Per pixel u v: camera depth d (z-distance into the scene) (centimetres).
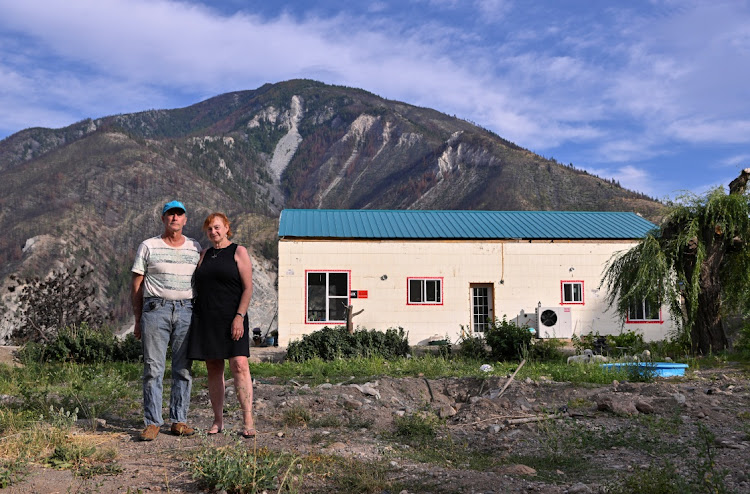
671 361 1317
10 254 14425
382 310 2277
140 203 18988
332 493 380
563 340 2281
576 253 2372
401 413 683
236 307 529
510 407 709
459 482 401
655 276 1531
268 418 620
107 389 838
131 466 420
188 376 538
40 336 2094
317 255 2259
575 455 495
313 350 1473
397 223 2461
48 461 418
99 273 14638
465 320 2308
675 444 514
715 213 1507
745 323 1546
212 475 374
